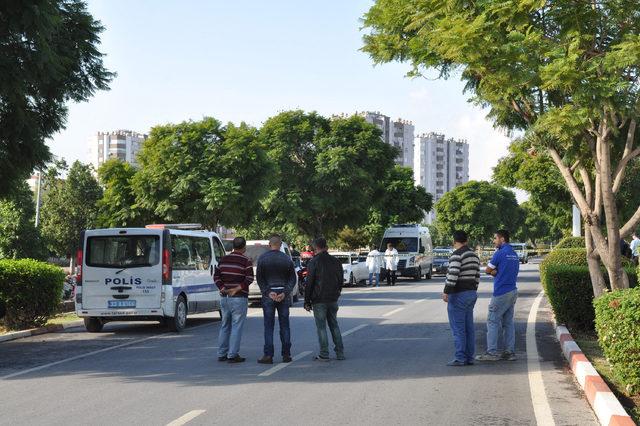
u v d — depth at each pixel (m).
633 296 8.50
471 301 11.11
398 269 41.88
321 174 43.28
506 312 11.70
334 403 8.24
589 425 7.25
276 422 7.30
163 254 16.56
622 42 10.99
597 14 11.17
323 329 11.61
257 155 34.81
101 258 16.67
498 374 10.25
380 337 14.74
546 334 15.18
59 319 19.38
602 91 10.34
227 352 11.82
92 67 17.45
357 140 45.25
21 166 16.09
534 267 69.25
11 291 16.42
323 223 47.78
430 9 11.68
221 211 34.53
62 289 17.58
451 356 12.07
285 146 43.91
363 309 21.77
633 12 11.41
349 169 43.50
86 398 8.66
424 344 13.61
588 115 10.62
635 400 8.34
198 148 34.34
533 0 10.69
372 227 64.62
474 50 10.50
